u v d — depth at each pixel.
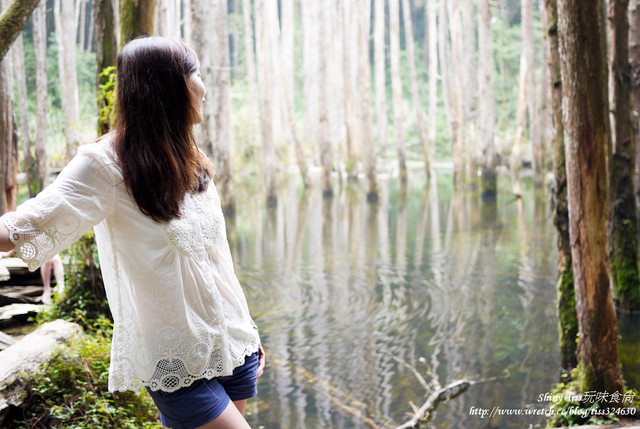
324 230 13.41
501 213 14.84
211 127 13.74
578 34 3.68
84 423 3.12
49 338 3.62
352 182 24.00
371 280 8.70
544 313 6.89
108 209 1.47
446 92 23.38
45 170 16.36
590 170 3.83
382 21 24.33
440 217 14.62
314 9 25.95
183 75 1.54
